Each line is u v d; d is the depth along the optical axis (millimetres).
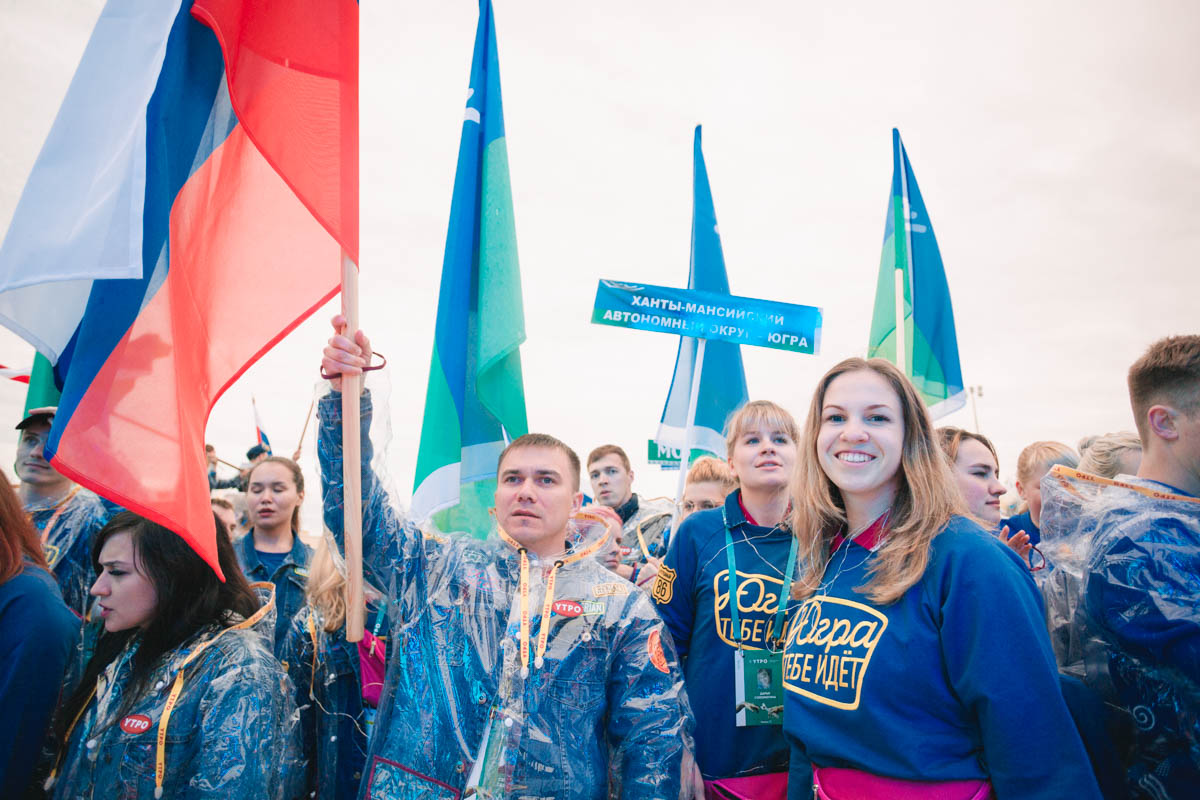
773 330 3938
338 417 1966
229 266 2143
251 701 1935
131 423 1796
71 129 1876
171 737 1878
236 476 5605
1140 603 1787
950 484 1850
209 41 2117
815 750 1730
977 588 1605
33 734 1953
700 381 4137
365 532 2006
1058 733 1473
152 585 2047
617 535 3436
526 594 1983
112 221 1791
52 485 3148
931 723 1608
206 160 2111
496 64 2799
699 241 4543
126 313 1845
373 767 1891
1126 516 1890
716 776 2291
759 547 2498
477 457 2545
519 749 1811
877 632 1705
